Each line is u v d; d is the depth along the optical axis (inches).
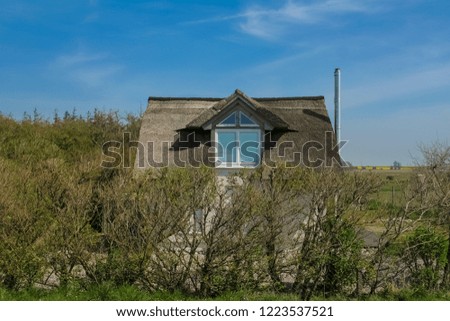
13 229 418.6
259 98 1114.7
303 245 436.8
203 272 419.8
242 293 412.8
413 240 464.8
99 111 1240.8
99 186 460.1
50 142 1071.0
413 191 458.9
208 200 420.2
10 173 479.8
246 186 429.1
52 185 444.5
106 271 427.2
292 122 1023.0
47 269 436.5
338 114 1106.1
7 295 381.1
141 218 427.8
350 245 437.4
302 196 440.5
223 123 964.6
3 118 1109.1
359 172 454.9
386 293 458.9
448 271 476.7
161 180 436.5
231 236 418.9
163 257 419.2
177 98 1096.8
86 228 432.5
